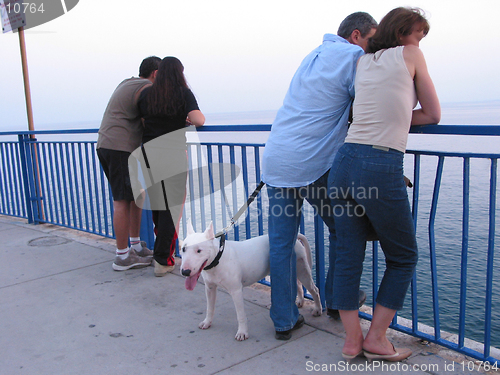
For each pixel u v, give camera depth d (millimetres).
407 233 1845
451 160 14758
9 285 3270
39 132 4848
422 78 1729
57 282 3301
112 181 3350
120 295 3004
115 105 3268
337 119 2002
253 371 1992
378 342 1985
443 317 5586
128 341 2338
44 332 2479
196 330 2439
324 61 1978
